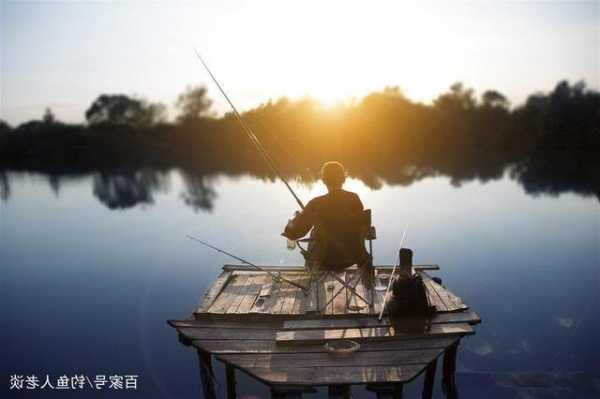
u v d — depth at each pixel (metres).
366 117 41.75
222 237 13.04
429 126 44.12
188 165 42.88
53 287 9.61
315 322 4.72
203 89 47.28
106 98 48.78
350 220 5.23
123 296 8.82
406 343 4.37
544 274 9.17
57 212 20.12
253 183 27.38
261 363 4.10
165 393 5.35
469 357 5.89
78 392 5.42
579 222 14.73
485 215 15.96
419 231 13.33
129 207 20.62
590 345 5.99
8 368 6.07
